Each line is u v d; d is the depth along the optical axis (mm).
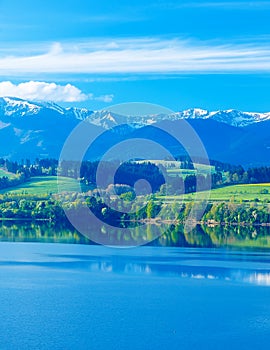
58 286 63188
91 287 62906
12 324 49281
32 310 53500
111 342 45438
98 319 51000
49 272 71188
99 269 73625
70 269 73375
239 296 59406
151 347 44469
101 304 55781
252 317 52062
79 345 44656
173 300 57562
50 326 48781
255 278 68375
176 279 67625
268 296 59469
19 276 68250
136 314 52625
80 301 56594
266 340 46188
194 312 53562
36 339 45875
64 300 56938
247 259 82875
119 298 58250
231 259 82812
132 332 47750
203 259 82688
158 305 55562
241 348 44531
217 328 49125
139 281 66438
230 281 66625
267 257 85188
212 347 44688
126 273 71312
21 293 59688
